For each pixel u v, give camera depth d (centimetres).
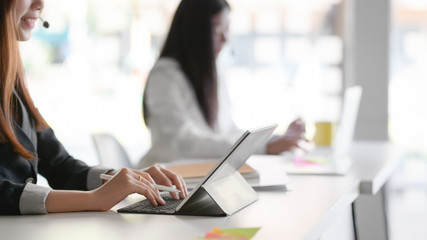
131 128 579
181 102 299
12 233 136
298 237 128
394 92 547
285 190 193
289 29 535
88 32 567
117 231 136
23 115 182
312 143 300
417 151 574
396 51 539
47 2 564
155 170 178
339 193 186
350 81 497
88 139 586
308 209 160
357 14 486
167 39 309
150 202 163
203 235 132
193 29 302
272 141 292
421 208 530
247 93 546
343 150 308
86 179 191
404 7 547
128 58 562
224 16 306
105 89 574
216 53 313
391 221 493
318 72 521
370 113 484
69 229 139
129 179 161
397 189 585
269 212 157
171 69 302
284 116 540
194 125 300
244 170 202
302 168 240
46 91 577
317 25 520
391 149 328
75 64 572
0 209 155
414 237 450
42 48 570
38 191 157
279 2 537
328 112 517
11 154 169
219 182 162
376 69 483
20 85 188
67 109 581
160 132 296
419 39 550
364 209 436
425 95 557
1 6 168
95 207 157
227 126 338
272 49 540
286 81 538
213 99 306
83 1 563
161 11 549
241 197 166
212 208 158
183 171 207
